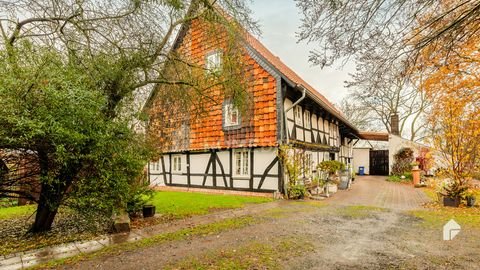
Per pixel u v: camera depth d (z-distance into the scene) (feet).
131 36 20.70
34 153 16.19
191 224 20.72
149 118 23.82
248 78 36.91
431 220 21.50
